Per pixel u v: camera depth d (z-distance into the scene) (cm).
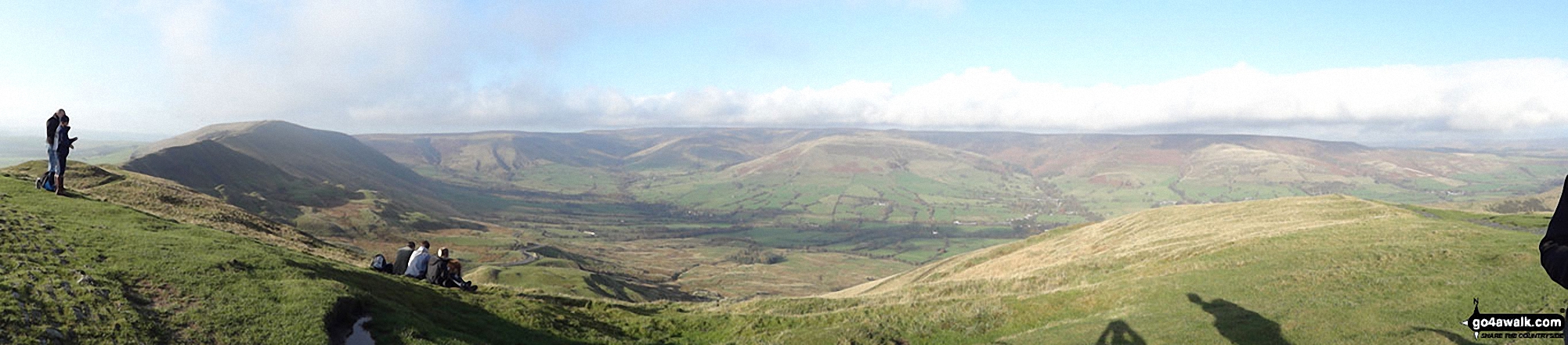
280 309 1895
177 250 2216
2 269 1678
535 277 17588
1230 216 6931
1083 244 7712
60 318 1526
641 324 3161
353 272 2605
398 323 2058
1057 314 3188
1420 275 2802
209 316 1767
